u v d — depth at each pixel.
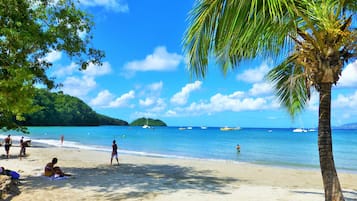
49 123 149.50
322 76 5.43
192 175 17.72
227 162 26.50
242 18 4.61
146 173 17.83
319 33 5.34
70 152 30.80
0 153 27.23
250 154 36.84
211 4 4.92
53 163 14.36
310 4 5.28
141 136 87.19
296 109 9.77
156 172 18.48
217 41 5.18
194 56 5.27
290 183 16.30
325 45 5.34
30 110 11.36
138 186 12.43
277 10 4.60
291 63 9.02
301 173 19.95
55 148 36.28
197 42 5.20
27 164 19.31
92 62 15.91
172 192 11.34
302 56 5.75
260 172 19.98
